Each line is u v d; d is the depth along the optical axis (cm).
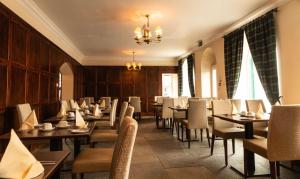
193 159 371
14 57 371
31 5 415
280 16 424
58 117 388
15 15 370
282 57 421
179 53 945
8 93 350
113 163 137
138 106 893
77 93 902
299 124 235
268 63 450
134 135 129
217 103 406
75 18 500
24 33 410
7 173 107
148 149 438
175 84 1077
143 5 431
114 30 594
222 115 356
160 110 710
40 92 491
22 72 402
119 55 984
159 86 1061
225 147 346
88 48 828
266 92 457
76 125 270
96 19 507
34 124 265
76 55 871
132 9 450
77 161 212
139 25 552
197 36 668
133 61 1048
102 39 689
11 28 361
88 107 632
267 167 328
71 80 833
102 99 827
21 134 227
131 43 750
